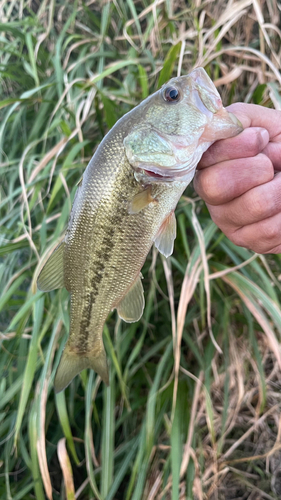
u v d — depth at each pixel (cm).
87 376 42
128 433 43
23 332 40
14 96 54
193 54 42
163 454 41
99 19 52
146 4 45
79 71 48
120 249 27
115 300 29
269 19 44
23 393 34
